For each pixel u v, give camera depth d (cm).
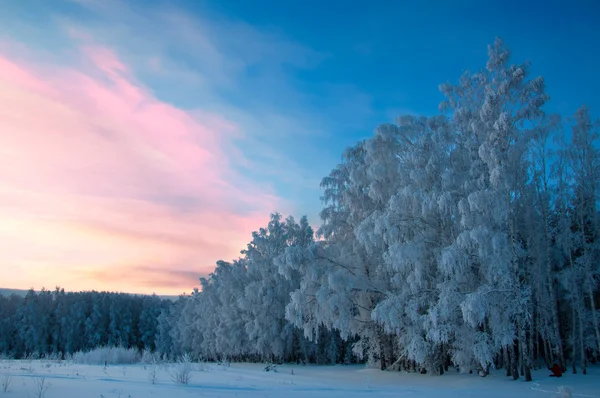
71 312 10725
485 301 2181
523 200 2716
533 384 2025
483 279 2531
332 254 3297
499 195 2239
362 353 3466
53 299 11625
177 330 8812
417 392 1719
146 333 11606
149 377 1816
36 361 3588
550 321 2759
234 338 5222
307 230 5203
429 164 2641
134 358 3584
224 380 1931
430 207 2486
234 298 5581
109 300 11888
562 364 2533
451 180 2538
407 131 3022
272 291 4759
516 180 2388
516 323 2395
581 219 2766
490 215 2325
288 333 4659
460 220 2508
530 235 2711
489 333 2509
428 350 2522
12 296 12031
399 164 2869
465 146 2745
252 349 5178
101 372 2089
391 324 2545
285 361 4962
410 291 2627
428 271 2664
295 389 1691
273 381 2042
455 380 2325
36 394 1084
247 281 5519
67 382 1454
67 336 10331
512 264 2306
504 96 2430
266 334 4628
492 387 1978
